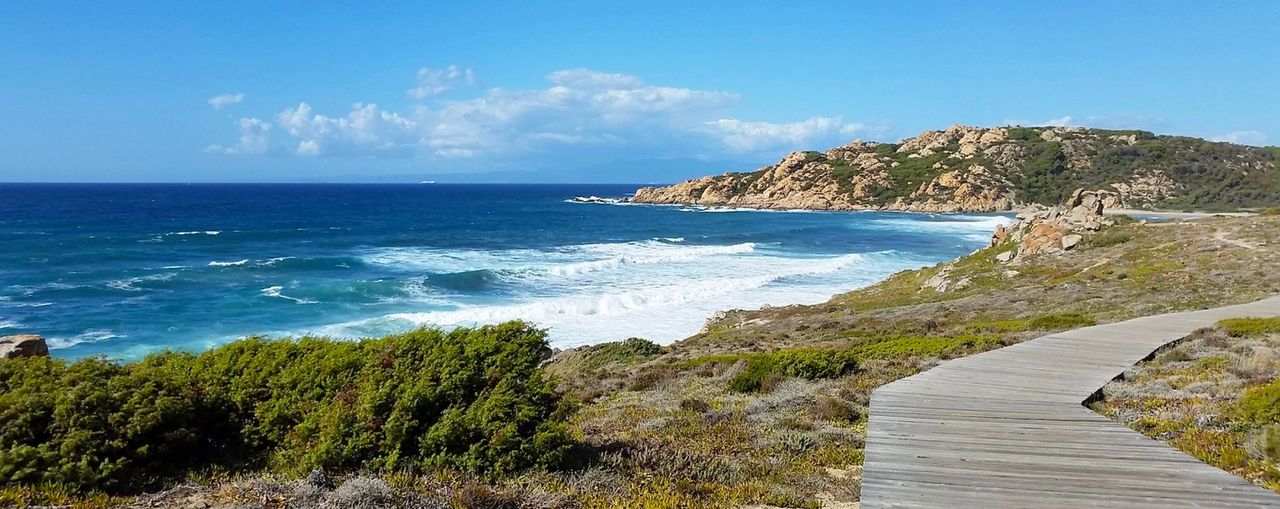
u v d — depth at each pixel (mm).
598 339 28641
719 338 24297
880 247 64312
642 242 69188
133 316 31281
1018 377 11977
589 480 6793
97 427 6102
